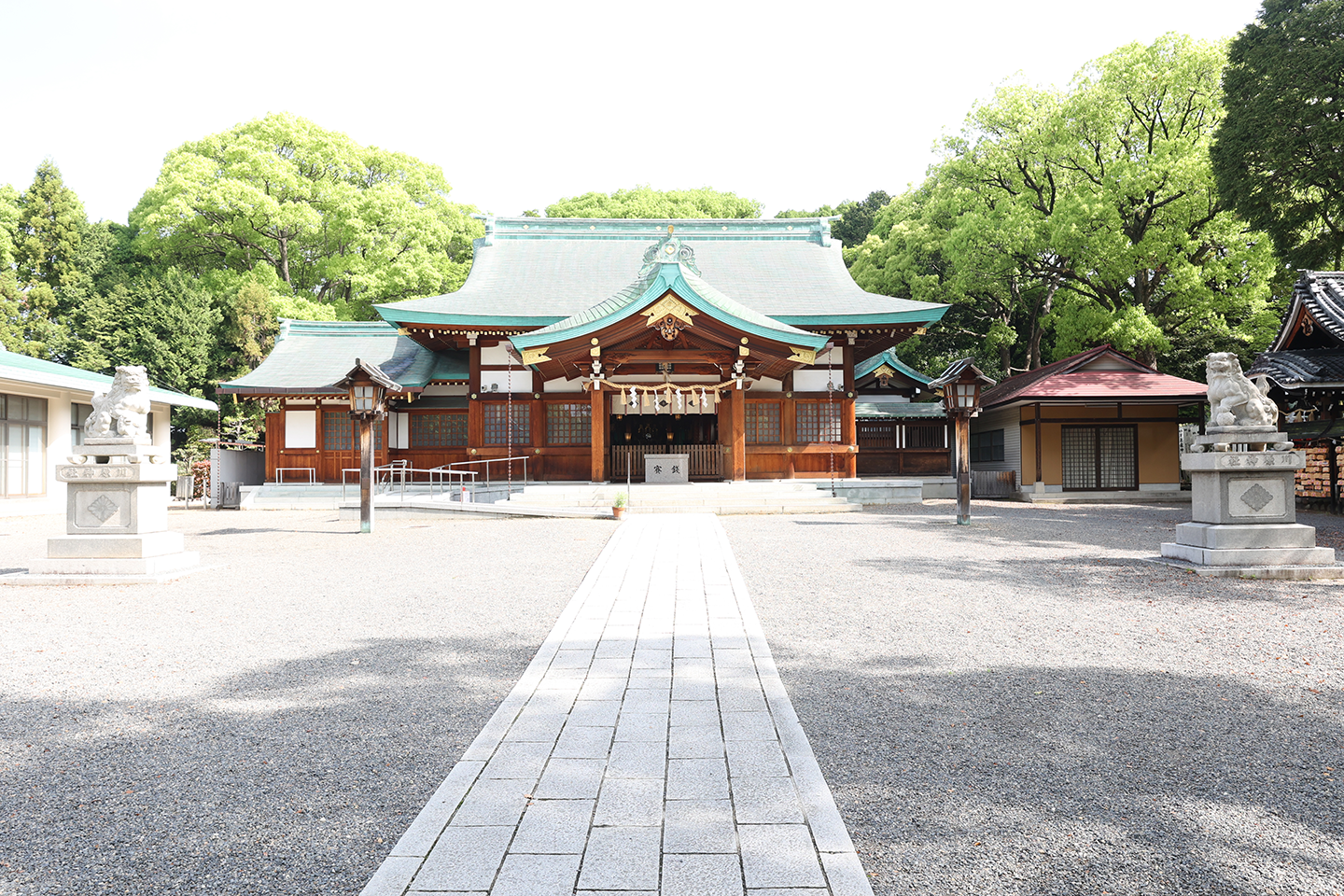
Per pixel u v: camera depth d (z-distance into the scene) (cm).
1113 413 2142
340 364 2270
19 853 287
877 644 580
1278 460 848
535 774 344
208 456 2505
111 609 719
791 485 1866
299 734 404
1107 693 463
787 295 2261
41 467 2111
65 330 3103
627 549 1098
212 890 261
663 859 271
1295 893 257
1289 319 1703
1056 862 275
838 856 274
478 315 2038
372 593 802
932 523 1441
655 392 1903
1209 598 729
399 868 265
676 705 441
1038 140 2564
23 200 3478
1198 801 324
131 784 345
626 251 2592
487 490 1866
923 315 2012
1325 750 376
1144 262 2286
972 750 377
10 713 439
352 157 3397
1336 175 1612
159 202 3106
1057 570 890
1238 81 1719
